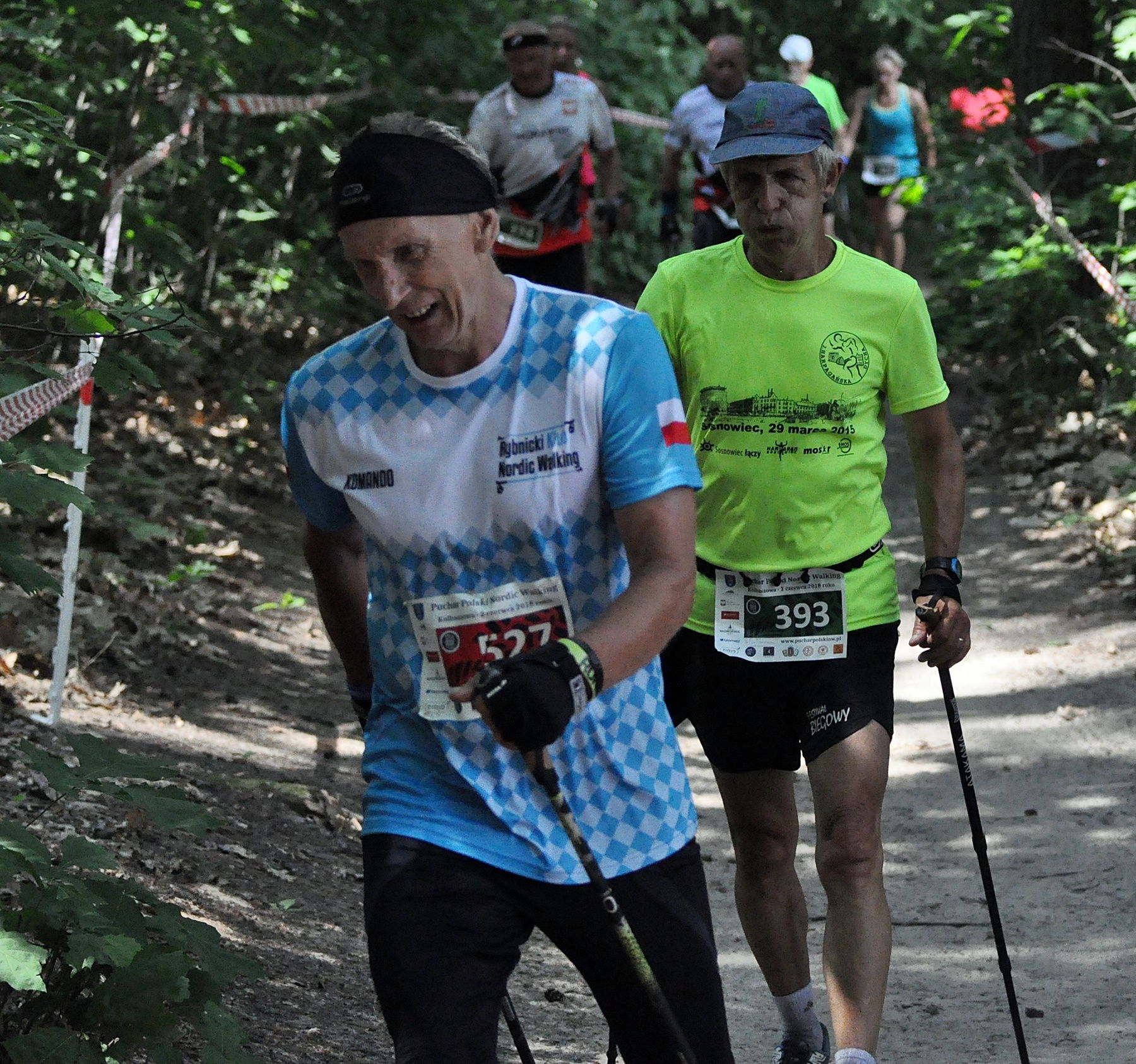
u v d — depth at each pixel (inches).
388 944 145.5
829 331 213.6
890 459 653.9
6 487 164.7
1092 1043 239.3
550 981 272.1
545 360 145.5
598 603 148.1
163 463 522.3
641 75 944.3
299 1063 204.2
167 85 531.5
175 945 166.9
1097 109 634.8
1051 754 379.2
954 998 261.3
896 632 217.9
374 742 154.6
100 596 397.1
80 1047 151.8
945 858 326.6
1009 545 545.0
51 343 196.5
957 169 653.3
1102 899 299.6
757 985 273.4
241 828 293.1
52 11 443.8
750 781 220.7
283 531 520.7
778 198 209.0
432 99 722.2
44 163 464.8
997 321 689.6
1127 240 641.0
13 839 157.4
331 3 677.3
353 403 149.1
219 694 375.9
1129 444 601.9
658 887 146.9
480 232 143.0
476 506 146.6
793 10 1210.6
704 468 217.2
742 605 215.2
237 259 668.1
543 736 132.7
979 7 971.3
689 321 217.9
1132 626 457.1
